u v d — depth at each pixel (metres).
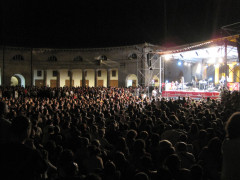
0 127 3.98
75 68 45.94
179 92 27.92
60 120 9.36
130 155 5.03
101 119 8.86
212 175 4.48
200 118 9.73
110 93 28.09
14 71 44.50
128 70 41.16
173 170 3.88
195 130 6.63
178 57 32.25
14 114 10.22
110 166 3.96
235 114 3.46
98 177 3.36
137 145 4.81
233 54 28.92
